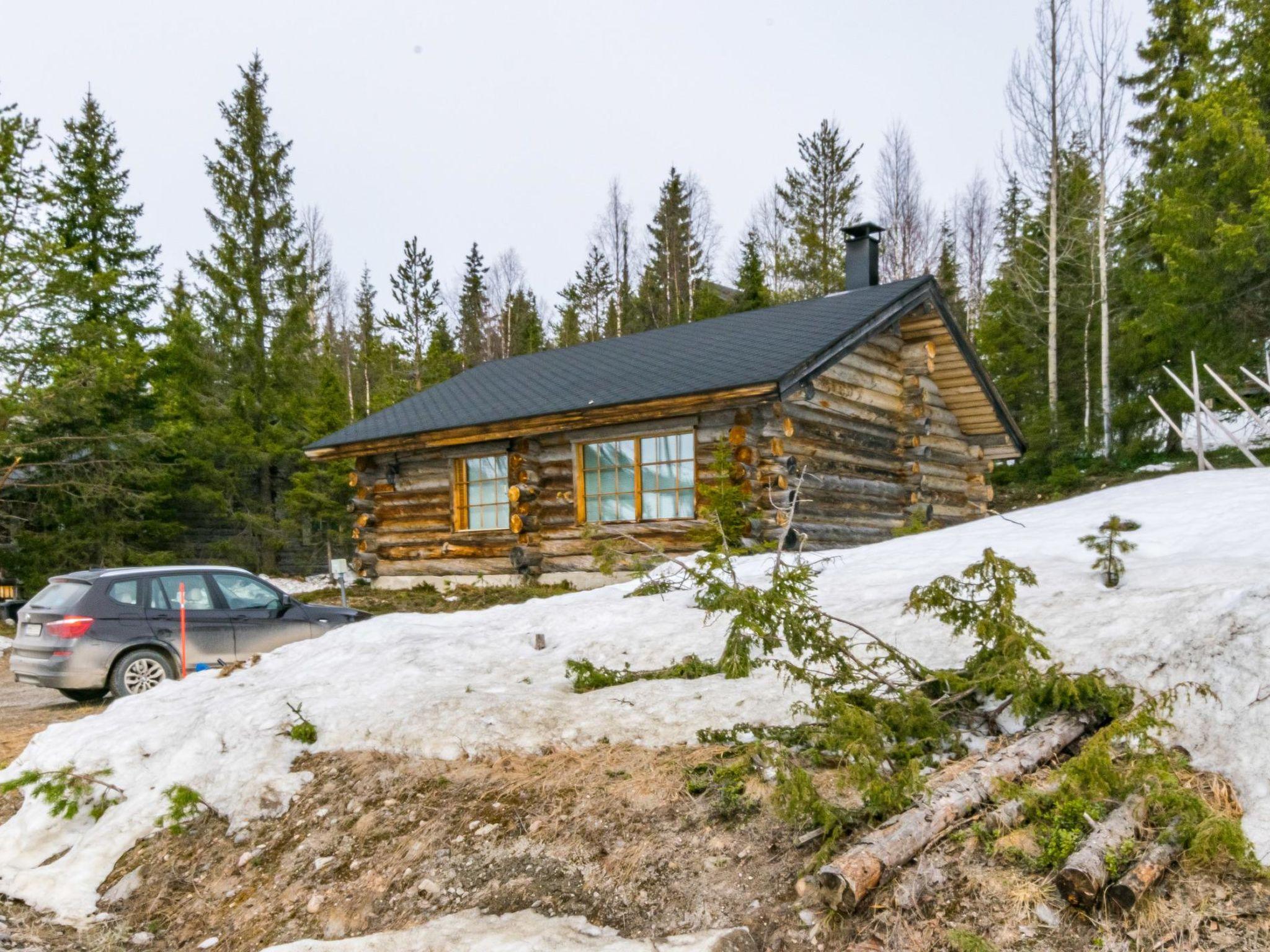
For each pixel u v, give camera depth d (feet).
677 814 11.34
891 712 12.02
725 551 15.05
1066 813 9.43
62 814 15.58
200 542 75.20
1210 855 8.41
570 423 38.09
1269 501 20.21
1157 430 64.80
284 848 13.43
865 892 8.71
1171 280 53.11
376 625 22.76
